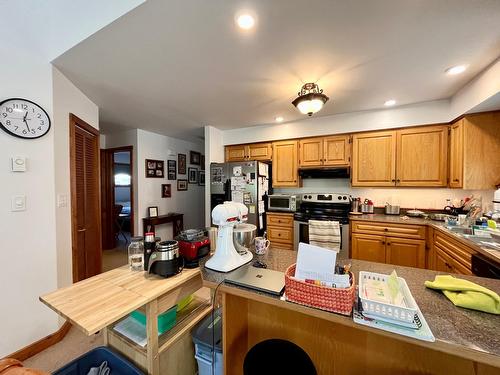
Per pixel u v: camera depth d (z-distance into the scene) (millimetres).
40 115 1700
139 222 3947
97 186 2684
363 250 2836
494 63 1799
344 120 3182
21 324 1602
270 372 876
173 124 3672
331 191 3586
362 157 3092
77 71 1924
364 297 790
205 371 1277
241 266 1166
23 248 1615
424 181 2756
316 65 1855
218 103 2732
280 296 881
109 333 1258
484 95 1926
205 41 1536
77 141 2268
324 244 2941
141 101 2643
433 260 2393
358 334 1000
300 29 1422
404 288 867
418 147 2783
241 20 1338
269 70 1936
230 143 4020
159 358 1144
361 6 1234
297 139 3533
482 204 2486
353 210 3227
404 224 2604
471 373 840
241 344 1199
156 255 1196
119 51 1642
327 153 3328
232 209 1199
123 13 1285
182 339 1302
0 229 1513
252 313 1242
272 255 1359
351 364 1020
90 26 1456
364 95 2490
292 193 3848
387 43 1563
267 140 3732
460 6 1228
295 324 1137
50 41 1730
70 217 2041
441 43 1560
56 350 1683
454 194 2832
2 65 1530
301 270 894
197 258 1330
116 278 1188
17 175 1590
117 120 3445
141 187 3996
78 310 908
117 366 1150
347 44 1578
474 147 2270
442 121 2639
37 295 1683
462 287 830
